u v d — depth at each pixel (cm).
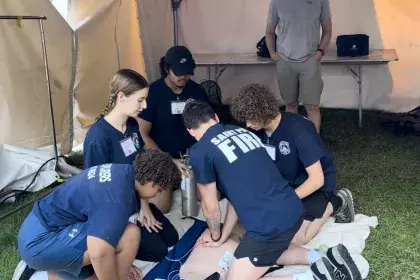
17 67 347
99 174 188
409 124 433
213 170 207
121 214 177
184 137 331
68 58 392
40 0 354
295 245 234
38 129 374
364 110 511
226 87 555
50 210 192
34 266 195
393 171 353
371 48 492
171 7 538
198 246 248
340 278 204
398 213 287
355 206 299
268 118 216
